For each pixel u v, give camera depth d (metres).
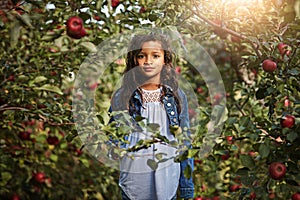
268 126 2.47
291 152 2.39
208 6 2.83
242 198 2.61
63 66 2.84
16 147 3.41
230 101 3.75
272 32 2.74
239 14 2.90
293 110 2.44
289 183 2.43
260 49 2.60
